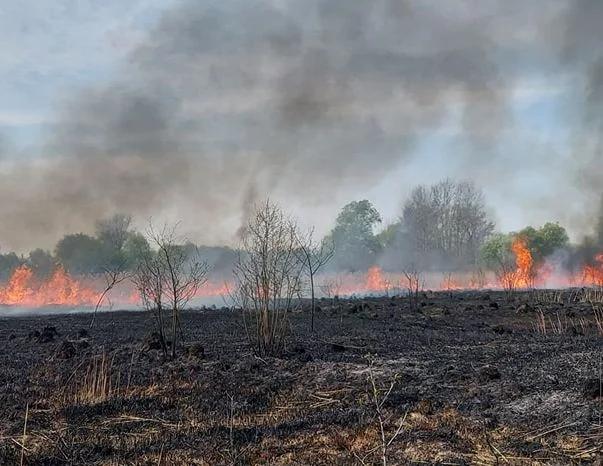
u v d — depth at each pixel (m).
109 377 11.05
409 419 8.35
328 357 12.42
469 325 17.70
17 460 7.43
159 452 7.61
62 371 11.77
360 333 16.11
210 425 8.56
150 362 12.31
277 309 13.34
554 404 8.54
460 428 7.88
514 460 6.81
